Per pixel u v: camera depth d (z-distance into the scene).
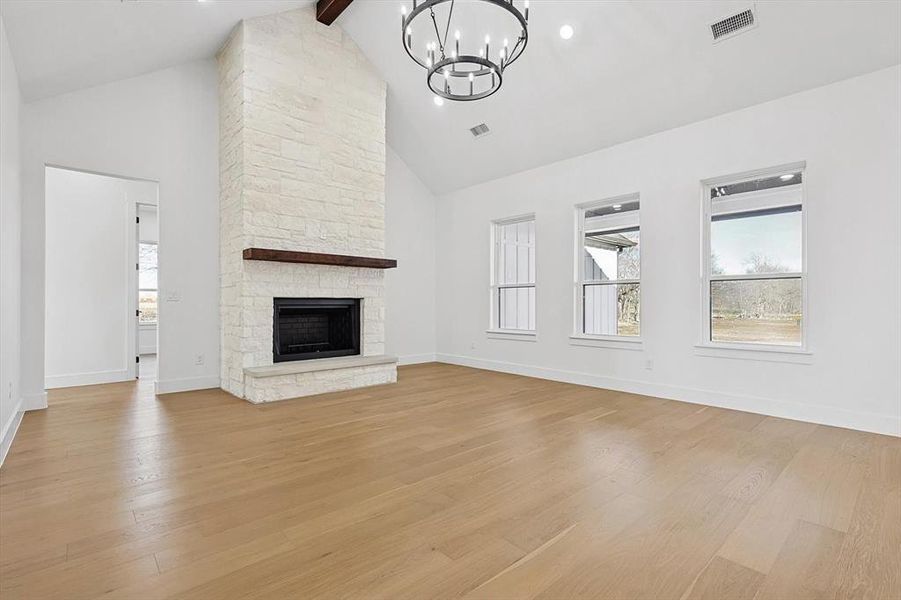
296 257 4.55
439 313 7.36
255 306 4.54
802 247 3.77
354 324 5.39
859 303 3.44
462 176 6.67
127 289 5.61
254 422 3.63
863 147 3.42
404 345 7.03
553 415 3.87
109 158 4.44
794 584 1.55
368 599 1.47
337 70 5.15
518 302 6.39
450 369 6.53
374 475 2.53
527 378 5.75
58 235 5.14
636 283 4.95
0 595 1.47
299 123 4.83
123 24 3.58
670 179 4.52
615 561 1.69
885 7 3.05
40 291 4.07
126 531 1.90
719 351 4.19
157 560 1.69
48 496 2.24
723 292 4.28
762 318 4.05
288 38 4.75
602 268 5.26
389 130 6.51
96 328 5.38
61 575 1.59
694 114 4.27
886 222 3.33
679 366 4.47
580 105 4.74
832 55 3.40
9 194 3.24
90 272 5.35
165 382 4.75
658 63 4.02
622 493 2.29
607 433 3.33
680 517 2.03
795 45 3.45
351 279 5.25
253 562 1.68
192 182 4.93
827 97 3.57
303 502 2.19
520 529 1.93
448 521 2.00
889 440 3.17
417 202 7.16
